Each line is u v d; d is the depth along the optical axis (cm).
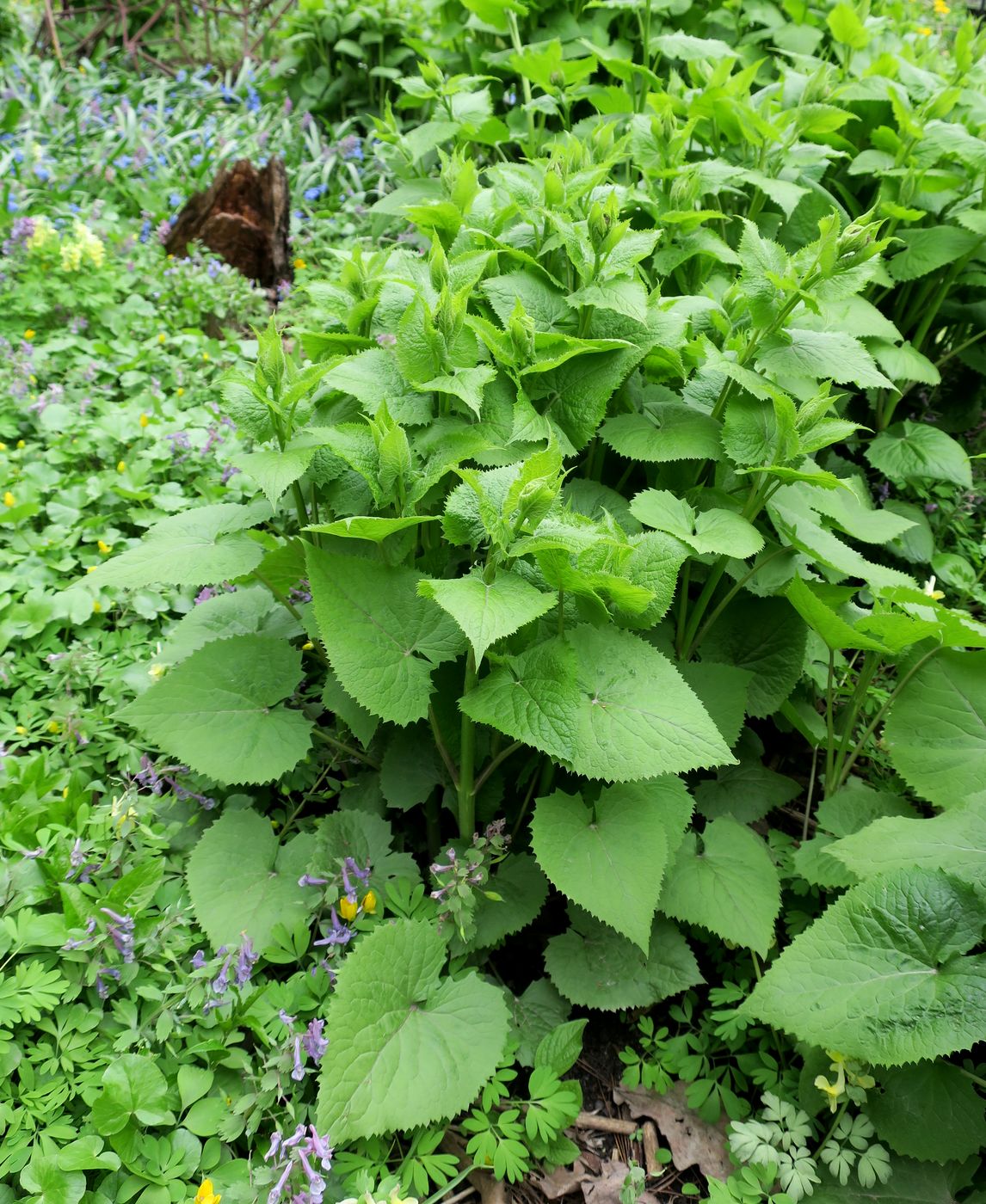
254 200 172
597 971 74
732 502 83
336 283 86
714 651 89
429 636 68
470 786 74
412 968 65
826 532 86
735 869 74
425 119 177
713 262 100
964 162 115
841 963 63
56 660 88
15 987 62
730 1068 73
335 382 73
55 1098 60
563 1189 68
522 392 77
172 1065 64
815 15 152
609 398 81
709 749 63
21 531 104
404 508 69
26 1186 56
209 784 80
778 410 74
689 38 122
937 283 123
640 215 106
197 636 87
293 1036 62
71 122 212
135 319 148
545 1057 69
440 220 90
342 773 87
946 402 139
